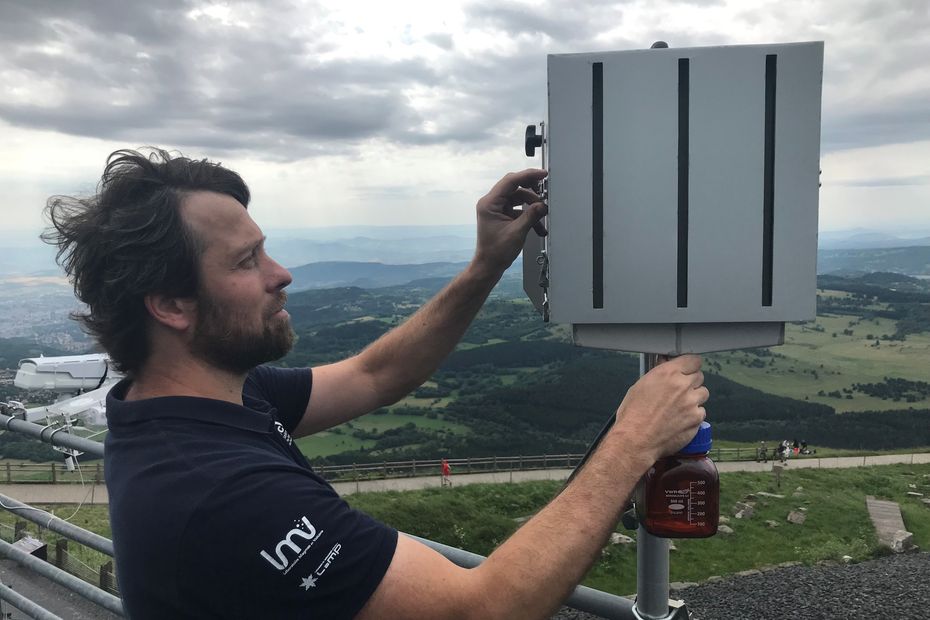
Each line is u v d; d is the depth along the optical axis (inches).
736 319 54.2
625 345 56.6
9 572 250.5
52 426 109.4
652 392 50.4
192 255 49.1
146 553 42.1
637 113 53.4
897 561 563.5
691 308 54.2
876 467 1136.2
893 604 458.3
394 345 77.4
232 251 50.6
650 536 55.4
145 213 48.3
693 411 50.6
